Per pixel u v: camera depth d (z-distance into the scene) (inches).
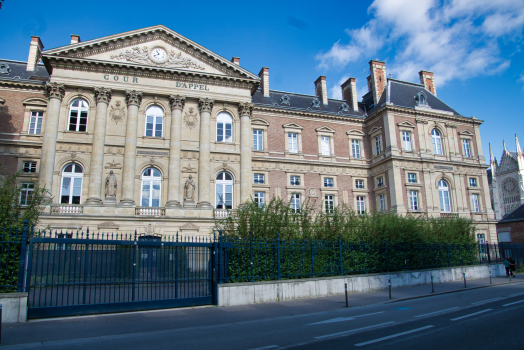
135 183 1288.1
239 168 1412.4
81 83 1291.8
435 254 1114.1
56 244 594.9
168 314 580.4
